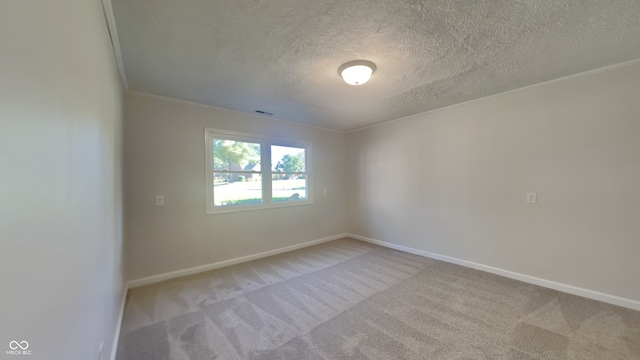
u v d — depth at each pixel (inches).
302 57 81.9
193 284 113.0
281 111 145.2
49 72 26.0
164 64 86.2
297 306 92.6
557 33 69.4
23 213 20.7
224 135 139.4
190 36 69.7
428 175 149.3
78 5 36.7
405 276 120.1
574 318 82.1
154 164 116.6
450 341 71.9
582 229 97.3
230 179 142.9
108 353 60.2
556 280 103.7
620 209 89.7
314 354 67.2
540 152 107.2
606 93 91.4
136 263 111.6
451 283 111.2
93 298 45.1
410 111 147.6
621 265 89.5
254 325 80.7
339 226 199.6
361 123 177.8
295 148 175.0
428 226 150.0
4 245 17.9
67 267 31.3
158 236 117.4
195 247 128.1
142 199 113.4
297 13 60.4
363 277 119.5
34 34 22.7
